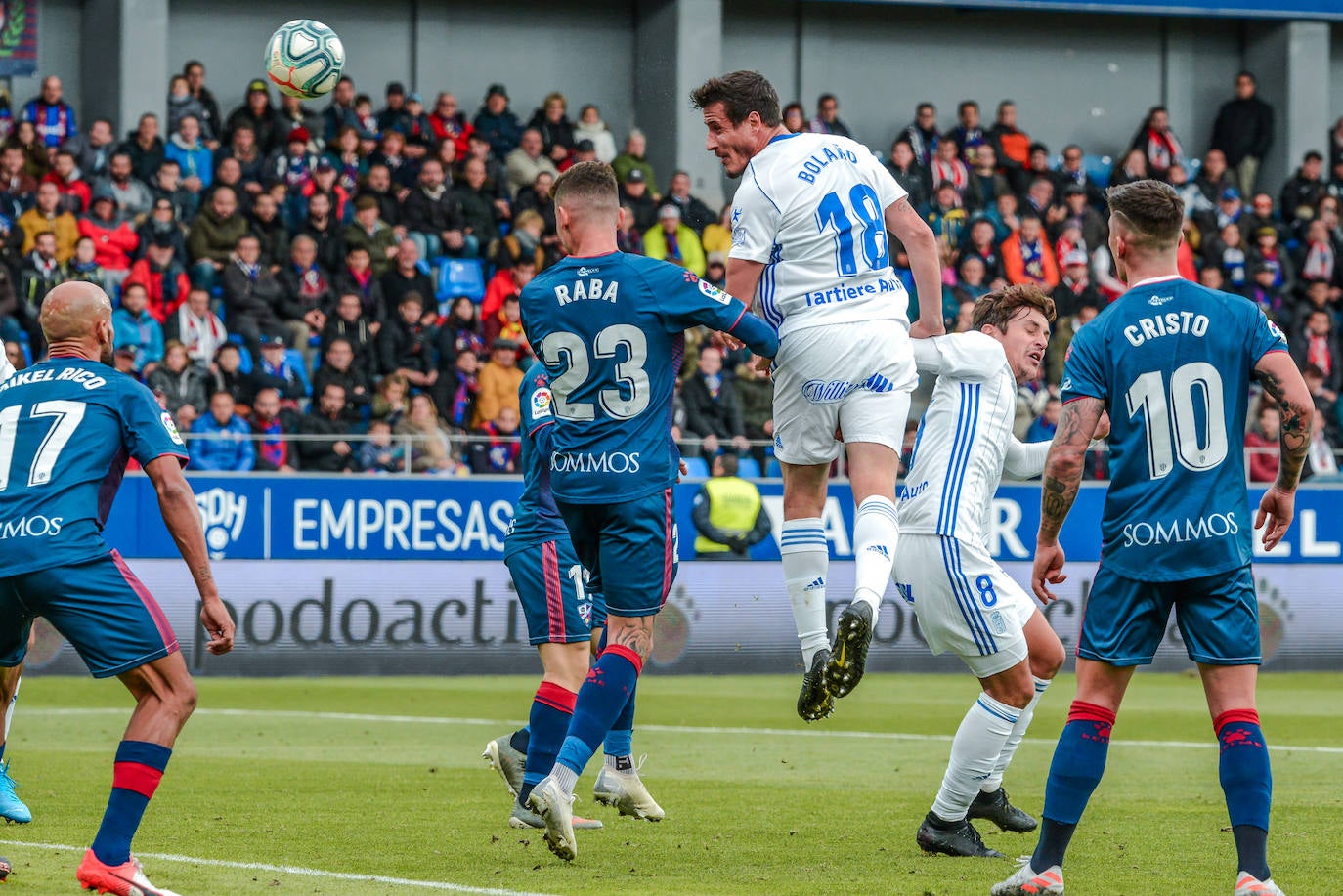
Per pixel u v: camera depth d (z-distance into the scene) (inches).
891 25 2481.5
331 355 1670.8
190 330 1688.0
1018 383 660.7
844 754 975.6
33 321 1668.3
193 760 928.9
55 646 1505.9
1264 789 490.9
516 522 684.7
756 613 1642.5
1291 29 2474.2
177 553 1518.2
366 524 1576.0
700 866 589.9
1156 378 506.6
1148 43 2564.0
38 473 509.7
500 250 1900.8
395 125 2025.1
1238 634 501.0
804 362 621.0
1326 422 1955.0
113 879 490.9
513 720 1176.2
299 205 1889.8
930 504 621.9
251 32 2231.8
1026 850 634.8
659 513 589.0
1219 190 2250.2
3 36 2123.5
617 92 2385.6
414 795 783.1
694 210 2046.0
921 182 2095.2
